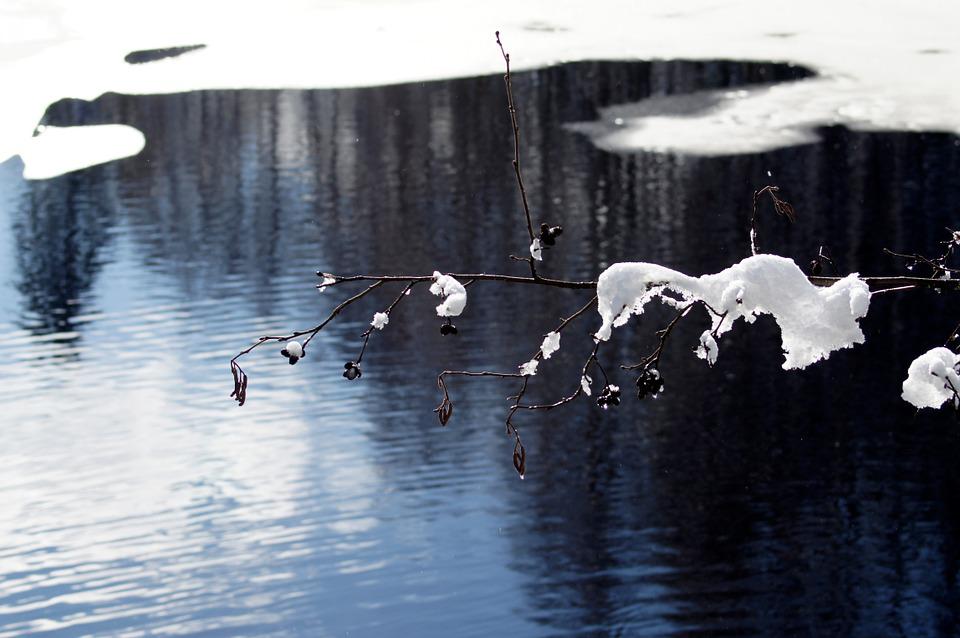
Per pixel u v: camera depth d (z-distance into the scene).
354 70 34.31
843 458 13.18
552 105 29.94
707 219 21.55
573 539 11.77
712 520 12.02
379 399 15.02
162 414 14.70
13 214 23.89
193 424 14.43
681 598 10.67
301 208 23.30
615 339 16.59
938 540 11.46
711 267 19.25
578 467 13.27
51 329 17.58
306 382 15.52
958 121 26.62
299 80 33.66
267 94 32.44
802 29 35.84
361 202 23.47
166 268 20.16
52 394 15.34
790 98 29.03
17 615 10.80
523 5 41.03
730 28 36.56
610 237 20.69
